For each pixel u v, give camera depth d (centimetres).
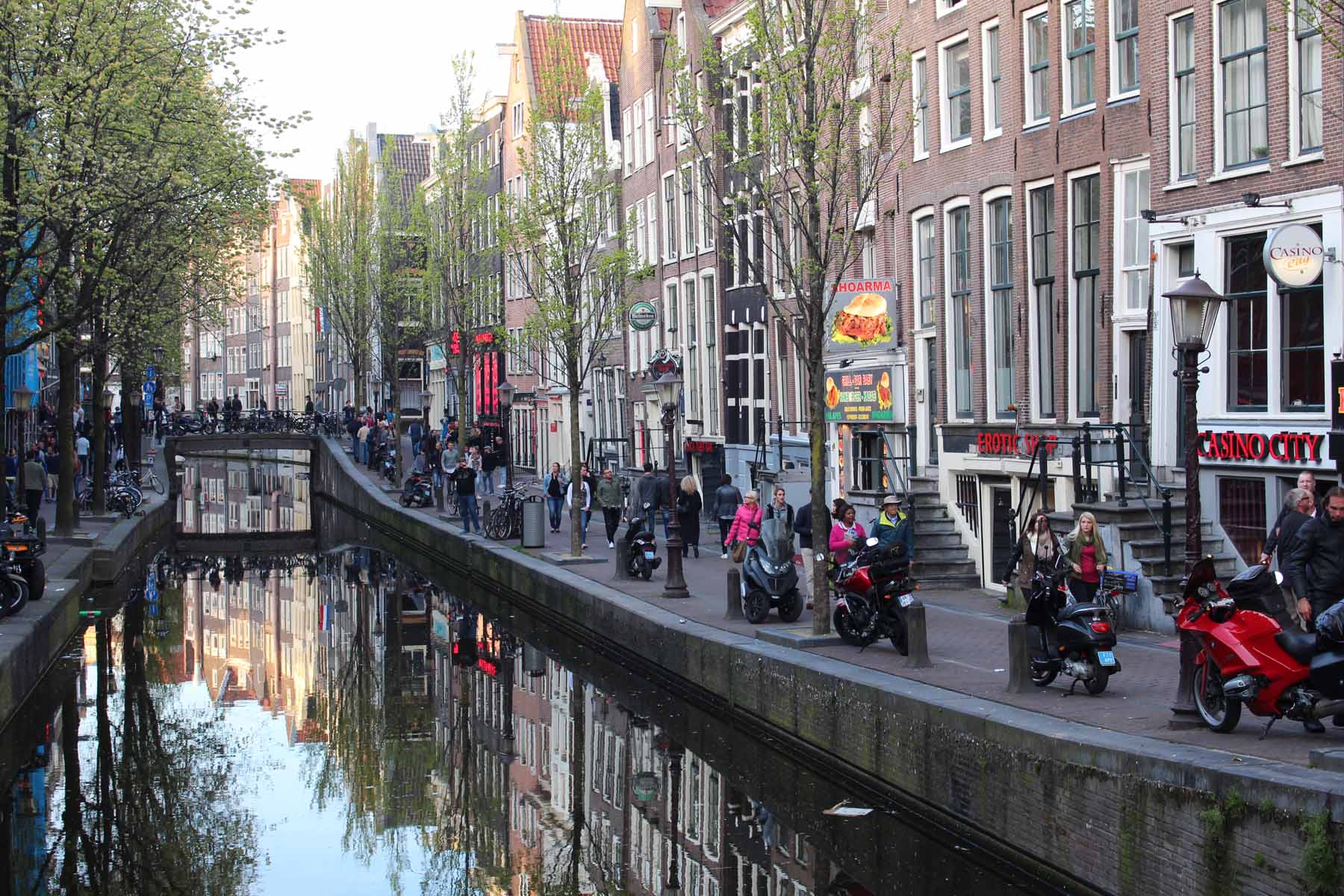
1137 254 2025
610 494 3334
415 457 5128
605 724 1886
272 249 11181
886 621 1636
